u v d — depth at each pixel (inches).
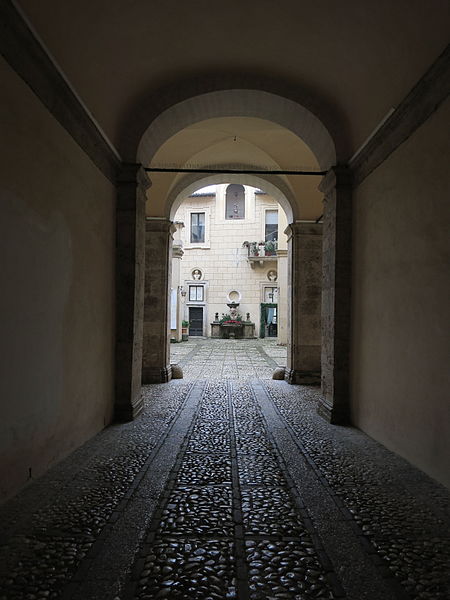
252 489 146.6
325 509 131.2
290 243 412.2
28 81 138.3
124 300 245.8
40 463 152.2
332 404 246.7
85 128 190.2
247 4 181.8
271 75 235.9
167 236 399.9
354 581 95.1
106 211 227.9
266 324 1091.9
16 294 132.2
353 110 229.9
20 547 106.3
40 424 150.8
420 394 164.6
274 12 186.7
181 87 238.2
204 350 753.6
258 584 93.4
